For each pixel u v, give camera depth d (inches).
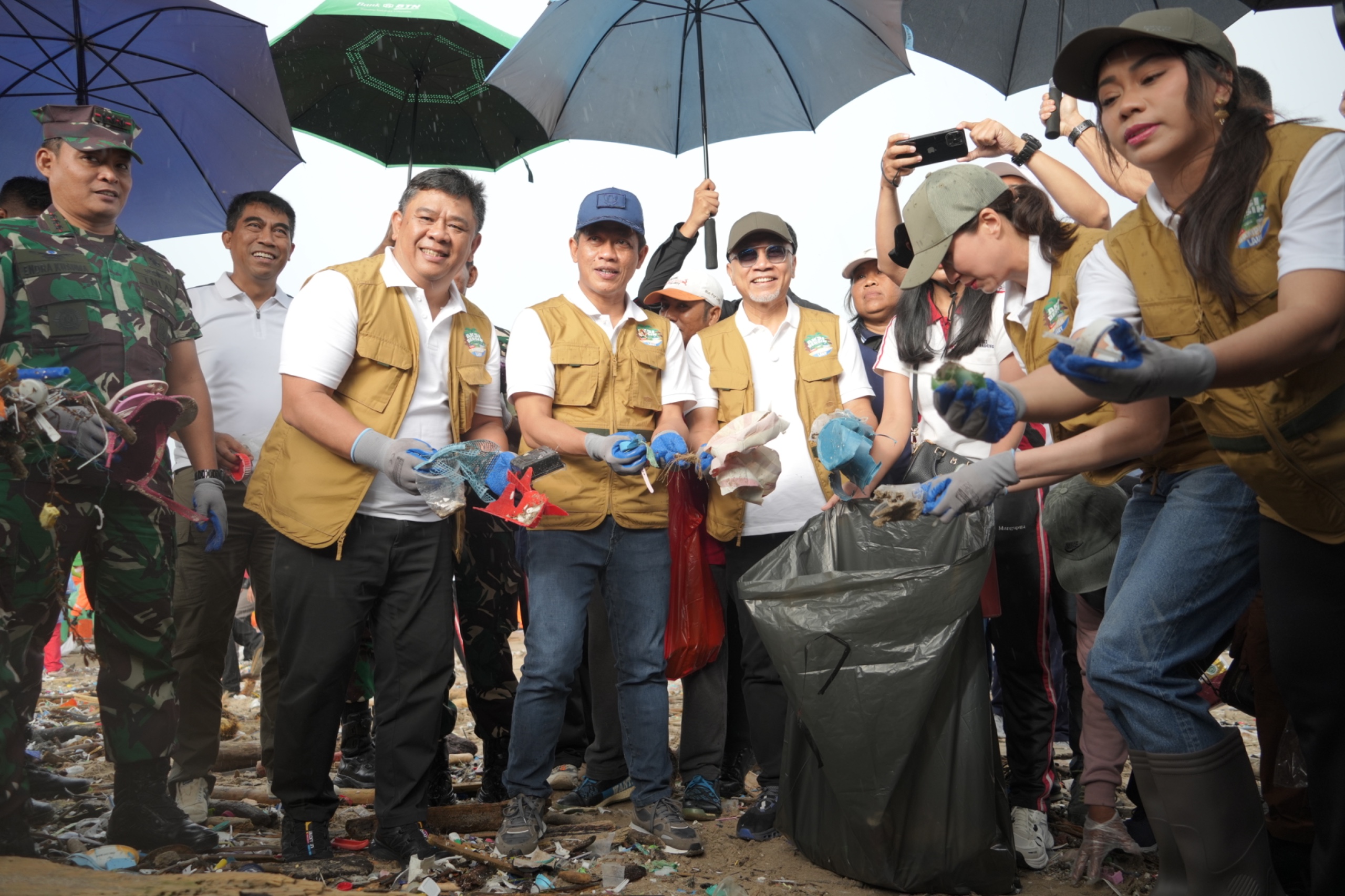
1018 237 111.9
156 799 121.4
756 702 139.9
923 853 112.7
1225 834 88.6
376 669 124.0
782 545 126.7
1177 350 69.3
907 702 110.0
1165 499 99.9
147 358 122.8
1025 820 128.4
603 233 139.9
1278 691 110.4
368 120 214.2
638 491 134.3
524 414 135.2
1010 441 134.7
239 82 167.9
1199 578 90.7
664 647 139.7
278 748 118.2
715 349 156.3
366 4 199.2
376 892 102.6
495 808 137.7
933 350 135.8
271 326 172.7
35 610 107.4
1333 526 81.2
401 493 120.4
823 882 118.4
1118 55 85.1
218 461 152.5
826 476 148.1
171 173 174.2
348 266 124.3
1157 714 90.2
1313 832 104.3
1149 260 89.2
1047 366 110.6
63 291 116.0
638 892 113.7
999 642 134.0
